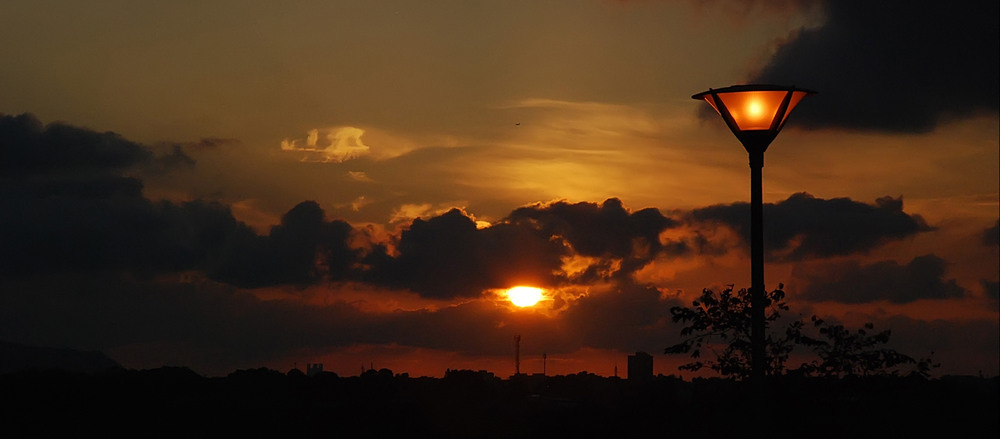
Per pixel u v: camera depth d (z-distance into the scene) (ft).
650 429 47.32
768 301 38.63
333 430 72.59
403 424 73.41
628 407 51.75
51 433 70.33
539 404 72.95
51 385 81.10
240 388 87.56
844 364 39.04
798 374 39.22
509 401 77.82
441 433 69.41
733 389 39.73
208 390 86.89
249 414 77.25
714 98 34.19
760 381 34.32
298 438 70.85
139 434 70.74
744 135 33.91
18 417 73.46
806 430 39.01
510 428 64.34
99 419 75.41
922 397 41.11
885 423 39.65
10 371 83.20
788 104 33.71
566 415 58.34
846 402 39.42
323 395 86.17
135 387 84.58
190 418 76.18
